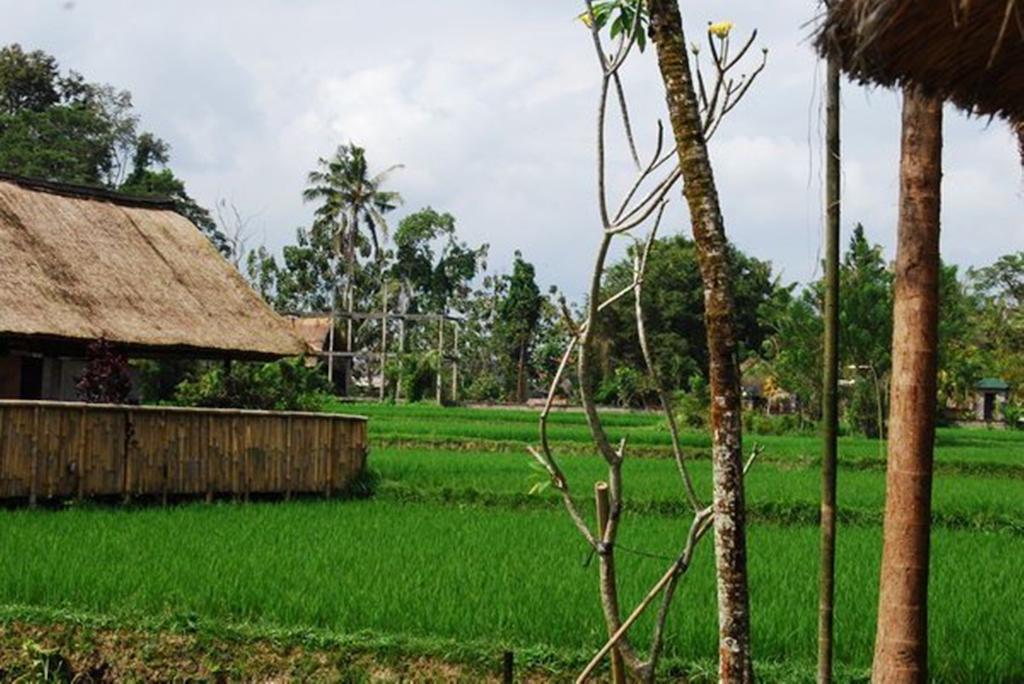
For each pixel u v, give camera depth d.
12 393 19.88
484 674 8.02
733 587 3.99
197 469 16.59
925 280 4.88
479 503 17.50
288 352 21.86
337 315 54.16
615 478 4.48
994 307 61.16
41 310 18.70
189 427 16.53
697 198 4.03
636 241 4.46
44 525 13.22
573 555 11.70
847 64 4.01
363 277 67.62
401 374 54.78
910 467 4.90
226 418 16.91
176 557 11.06
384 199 62.84
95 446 15.63
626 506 17.05
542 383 63.66
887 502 4.98
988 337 59.03
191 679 8.24
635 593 9.70
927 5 3.66
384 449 26.64
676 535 13.62
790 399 48.16
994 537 14.91
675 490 17.91
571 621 8.63
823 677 4.63
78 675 8.40
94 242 21.12
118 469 15.83
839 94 4.41
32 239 20.03
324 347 56.12
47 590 9.53
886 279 34.47
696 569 10.86
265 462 17.30
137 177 55.44
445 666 8.10
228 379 22.58
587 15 4.33
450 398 55.81
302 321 57.97
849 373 34.44
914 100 4.87
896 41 3.83
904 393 4.91
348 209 62.84
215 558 11.05
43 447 15.18
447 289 70.50
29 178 21.38
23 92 56.97
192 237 23.38
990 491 19.52
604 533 4.62
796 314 35.69
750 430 36.97
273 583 9.84
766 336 56.53
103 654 8.56
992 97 4.21
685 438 30.38
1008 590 10.49
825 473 4.63
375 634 8.45
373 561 11.16
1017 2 3.51
